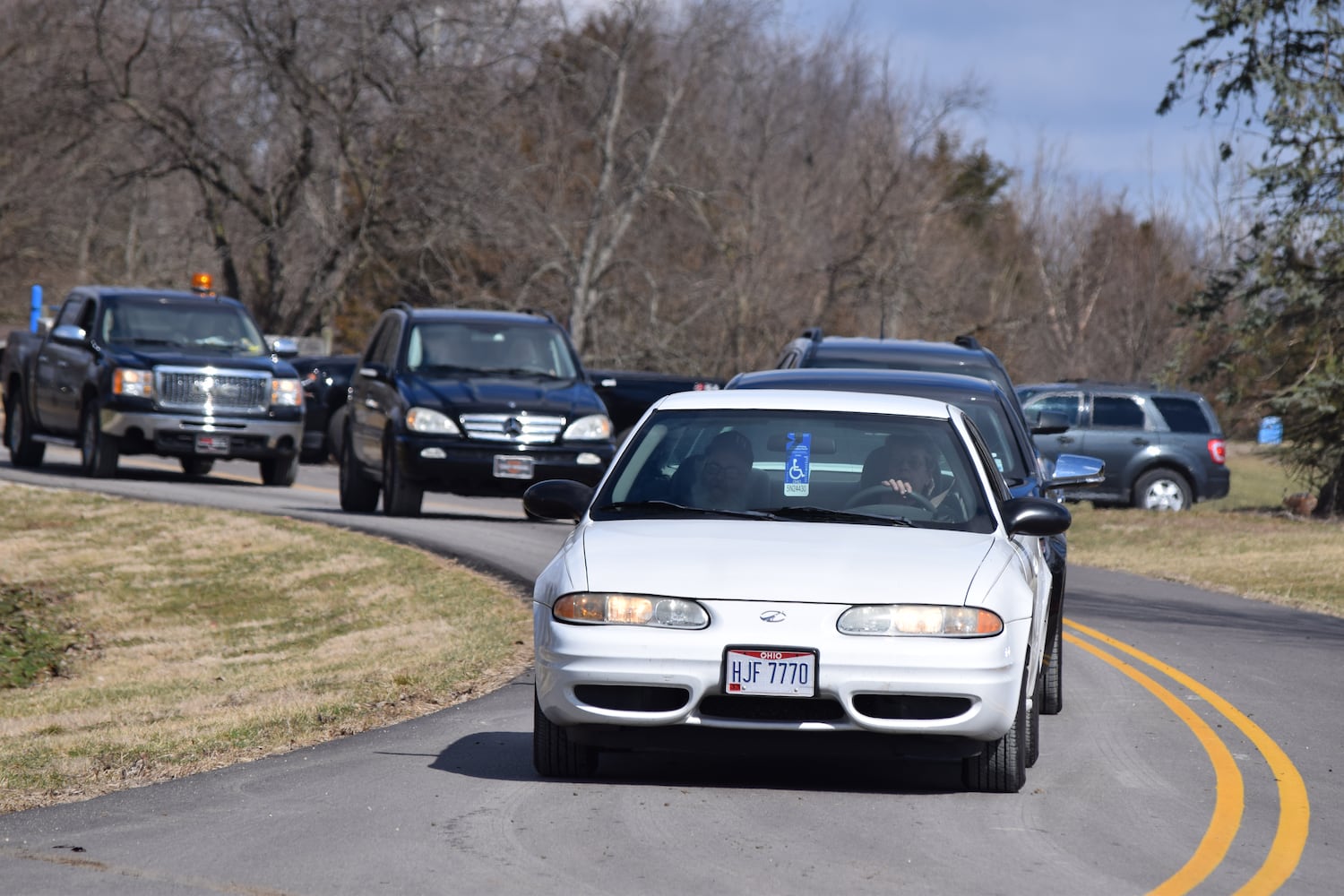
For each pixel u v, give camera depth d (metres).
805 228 173.00
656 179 164.38
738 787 27.00
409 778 27.64
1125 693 38.41
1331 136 92.88
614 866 22.06
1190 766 29.89
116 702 42.09
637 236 167.00
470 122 149.50
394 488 70.19
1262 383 100.75
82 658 51.81
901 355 44.69
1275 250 96.00
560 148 167.38
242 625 54.81
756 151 173.88
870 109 184.75
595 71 171.75
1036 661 29.28
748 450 29.27
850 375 38.91
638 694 25.14
